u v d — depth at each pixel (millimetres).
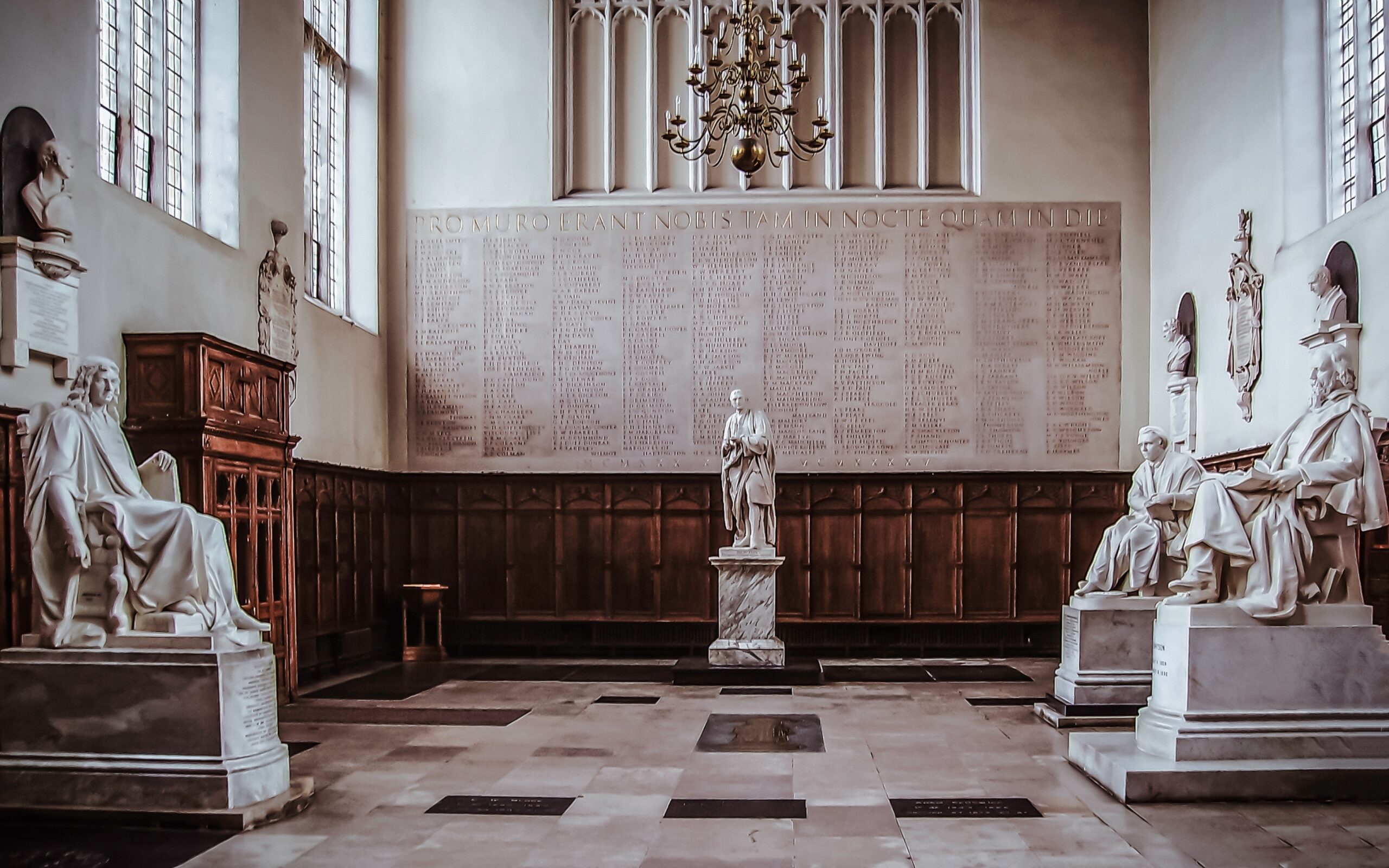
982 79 16625
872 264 16484
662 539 16250
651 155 16766
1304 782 6871
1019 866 5664
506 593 16312
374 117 16375
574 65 17062
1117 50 16562
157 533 7043
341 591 14438
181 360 9594
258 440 10734
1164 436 10695
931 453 16359
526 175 16703
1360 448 7395
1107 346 16375
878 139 16750
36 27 8453
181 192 11531
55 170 8281
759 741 9078
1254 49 13000
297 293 13359
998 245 16438
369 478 15484
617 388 16547
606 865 5750
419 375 16734
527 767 8133
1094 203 16469
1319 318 11031
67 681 6664
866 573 16109
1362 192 11570
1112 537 10414
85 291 9016
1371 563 9828
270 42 12672
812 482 16188
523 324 16641
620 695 11766
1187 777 6895
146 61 11023
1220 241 13953
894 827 6426
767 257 16531
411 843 6160
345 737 9375
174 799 6512
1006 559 16031
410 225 16797
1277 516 7418
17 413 7828
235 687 6707
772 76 12398
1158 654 7711
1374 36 11492
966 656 15781
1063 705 9859
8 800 6605
